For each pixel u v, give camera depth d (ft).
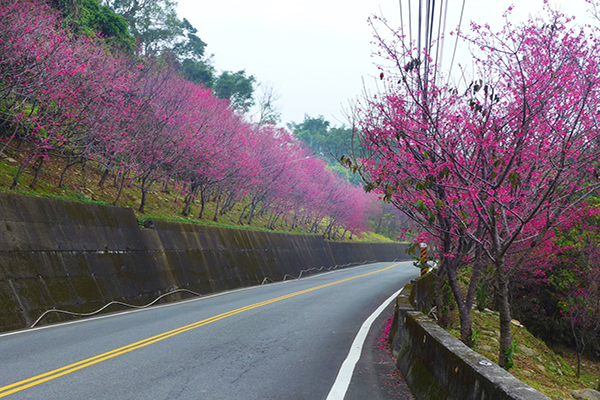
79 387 20.17
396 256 238.07
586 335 59.57
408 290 36.65
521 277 59.06
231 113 99.86
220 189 104.32
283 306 51.21
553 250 41.68
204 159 79.82
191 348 28.84
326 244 156.97
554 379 41.37
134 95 70.44
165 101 75.56
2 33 47.93
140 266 58.95
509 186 25.54
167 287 62.49
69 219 50.60
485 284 60.34
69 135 58.39
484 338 47.14
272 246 112.98
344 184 178.81
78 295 46.39
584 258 51.60
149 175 76.54
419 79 25.00
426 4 24.91
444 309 46.50
